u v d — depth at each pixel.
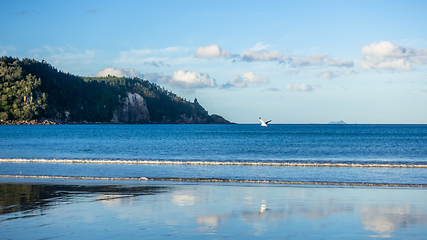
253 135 110.94
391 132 143.25
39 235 10.05
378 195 16.41
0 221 11.58
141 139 85.06
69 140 79.75
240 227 10.89
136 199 15.35
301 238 9.83
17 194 16.50
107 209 13.39
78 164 30.22
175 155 43.44
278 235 10.08
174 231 10.45
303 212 12.95
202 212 12.91
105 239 9.68
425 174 24.61
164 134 117.81
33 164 30.12
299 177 23.08
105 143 68.31
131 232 10.32
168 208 13.59
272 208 13.62
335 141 77.12
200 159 37.59
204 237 9.84
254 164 30.45
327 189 18.08
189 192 17.12
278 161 32.81
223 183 20.27
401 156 44.16
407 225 11.21
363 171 26.16
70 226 10.96
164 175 23.92
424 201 14.99
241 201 14.97
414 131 157.00
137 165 29.70
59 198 15.55
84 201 14.91
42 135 107.25
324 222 11.53
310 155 44.66
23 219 11.85
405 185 19.31
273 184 19.89
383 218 12.09
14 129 168.75
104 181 20.86
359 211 13.13
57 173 24.70
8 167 27.88
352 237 9.96
